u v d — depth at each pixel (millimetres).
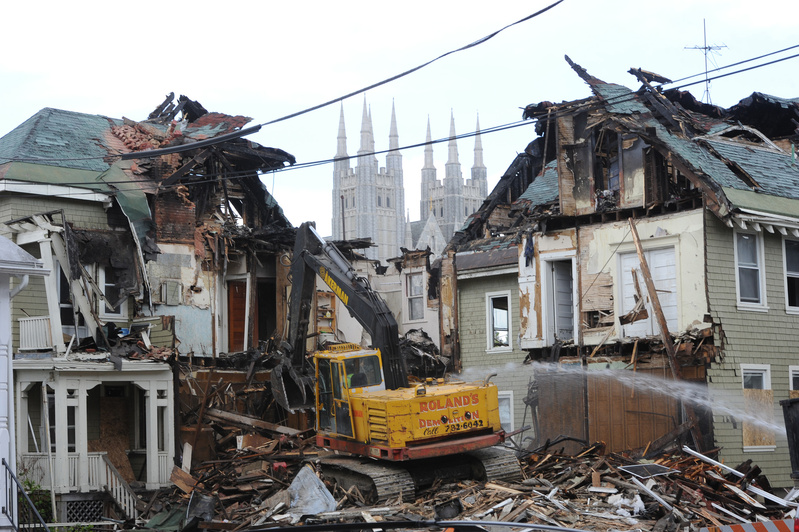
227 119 33625
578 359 26125
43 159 28422
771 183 26656
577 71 27719
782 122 33531
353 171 183750
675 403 23625
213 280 30875
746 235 24922
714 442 22953
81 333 27141
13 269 16141
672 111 28969
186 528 19047
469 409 19547
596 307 26078
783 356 25078
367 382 20234
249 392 28797
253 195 34062
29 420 23672
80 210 28172
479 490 18922
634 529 16297
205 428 26312
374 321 20516
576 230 26766
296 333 22828
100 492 23469
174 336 28125
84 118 33000
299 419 28547
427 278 37000
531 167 36656
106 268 28406
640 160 25438
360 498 19266
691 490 18688
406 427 18750
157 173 30016
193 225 30469
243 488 21266
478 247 33531
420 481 19719
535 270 27781
